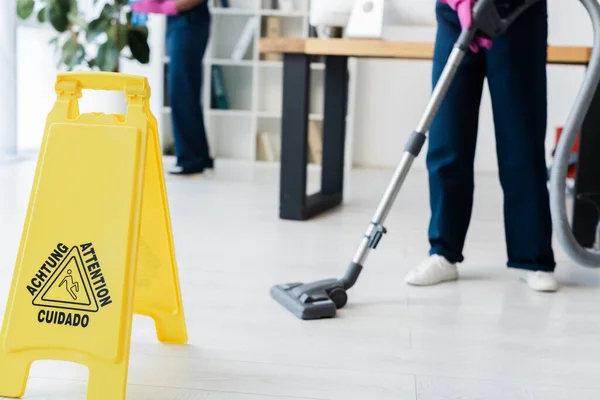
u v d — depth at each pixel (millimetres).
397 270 2287
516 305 1959
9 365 1256
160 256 1473
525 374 1476
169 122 5367
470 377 1445
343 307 1877
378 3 2859
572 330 1772
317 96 5230
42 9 4047
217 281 2055
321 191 3549
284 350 1543
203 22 4297
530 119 2064
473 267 2373
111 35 4020
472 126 2145
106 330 1205
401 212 3379
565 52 2537
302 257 2400
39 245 1251
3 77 4375
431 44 2701
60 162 1266
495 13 1864
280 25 5336
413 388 1376
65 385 1327
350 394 1335
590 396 1379
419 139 1872
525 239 2137
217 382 1362
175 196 3547
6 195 3258
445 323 1782
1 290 1841
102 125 1265
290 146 3031
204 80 5289
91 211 1239
